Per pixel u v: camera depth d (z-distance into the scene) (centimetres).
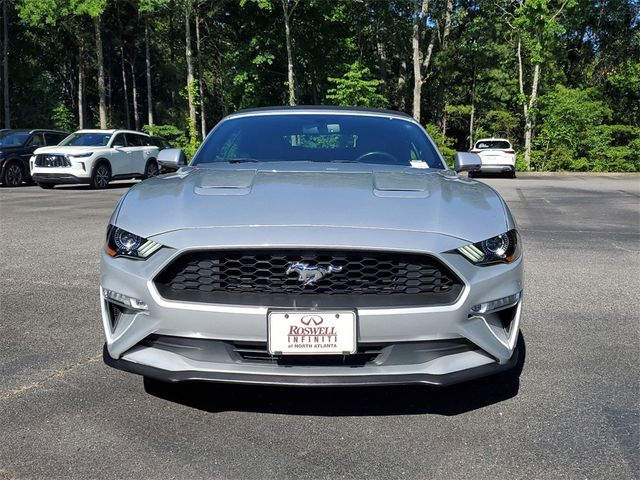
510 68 4178
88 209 1186
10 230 900
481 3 3925
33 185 1931
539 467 251
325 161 415
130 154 1888
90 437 274
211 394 322
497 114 4188
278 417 296
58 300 510
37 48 4816
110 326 302
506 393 328
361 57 4153
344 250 275
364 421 293
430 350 279
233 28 4078
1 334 421
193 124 3603
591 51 4253
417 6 3359
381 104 3497
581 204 1383
